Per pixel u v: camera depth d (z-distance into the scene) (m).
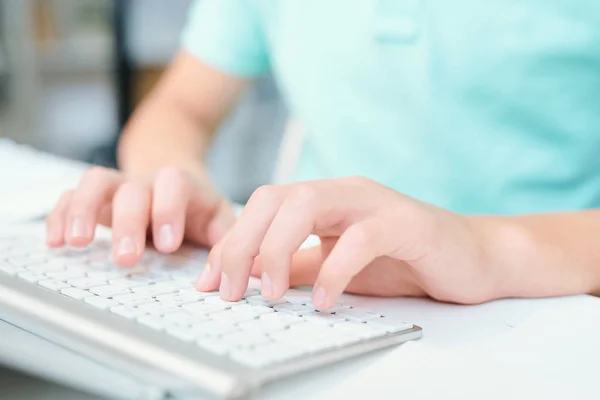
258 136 2.14
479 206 0.73
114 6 1.94
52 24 2.13
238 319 0.32
